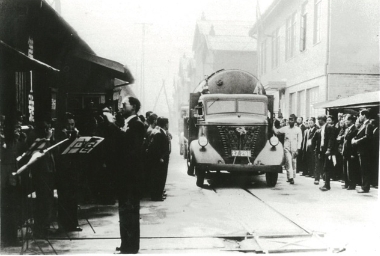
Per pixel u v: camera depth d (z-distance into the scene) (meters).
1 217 6.32
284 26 24.75
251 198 10.76
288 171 13.80
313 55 19.56
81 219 8.12
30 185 6.95
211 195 11.26
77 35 12.27
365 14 17.69
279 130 14.23
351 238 6.83
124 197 5.84
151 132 10.57
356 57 17.78
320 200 10.43
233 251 6.15
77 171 7.29
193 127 15.28
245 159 12.89
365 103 13.19
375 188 12.48
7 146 6.36
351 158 12.20
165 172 10.28
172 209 9.24
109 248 6.19
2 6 9.02
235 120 13.16
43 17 10.21
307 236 7.05
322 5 18.45
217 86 15.00
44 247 6.24
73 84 13.85
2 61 7.80
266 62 29.27
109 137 5.90
